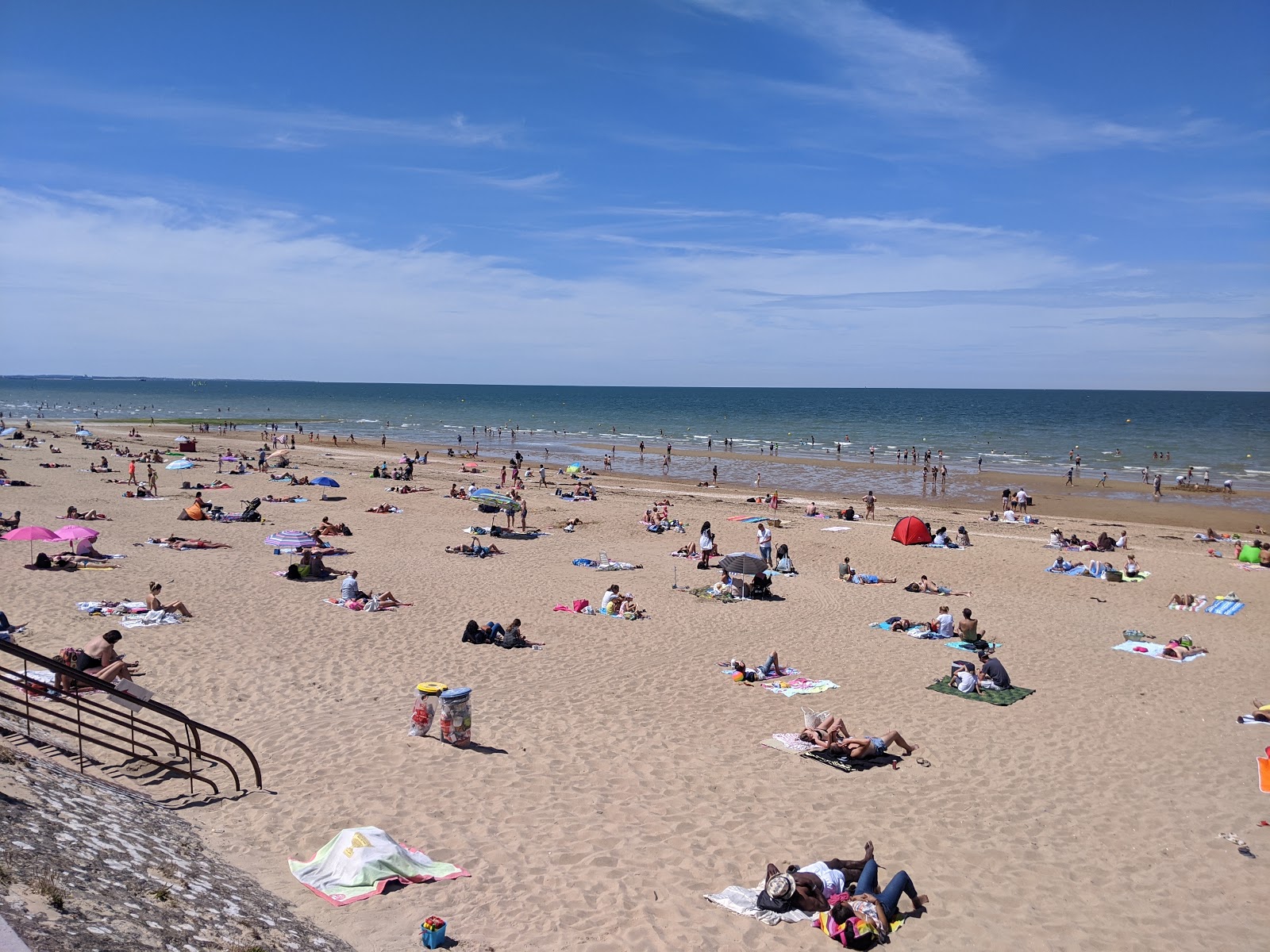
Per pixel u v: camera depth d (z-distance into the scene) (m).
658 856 9.72
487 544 31.92
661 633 20.36
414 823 10.17
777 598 24.86
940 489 55.41
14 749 9.50
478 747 12.77
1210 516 45.88
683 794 11.48
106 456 52.69
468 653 17.88
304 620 19.66
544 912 8.41
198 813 10.04
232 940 6.52
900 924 8.64
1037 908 9.11
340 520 36.19
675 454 78.00
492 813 10.55
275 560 26.50
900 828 10.81
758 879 9.40
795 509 44.53
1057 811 11.54
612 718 14.35
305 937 7.24
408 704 14.56
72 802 8.16
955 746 13.78
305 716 13.75
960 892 9.34
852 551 33.09
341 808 10.44
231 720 13.43
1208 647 20.73
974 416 147.88
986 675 17.00
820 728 13.50
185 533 30.55
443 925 7.56
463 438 95.38
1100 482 58.97
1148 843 10.70
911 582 27.98
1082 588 27.61
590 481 54.56
